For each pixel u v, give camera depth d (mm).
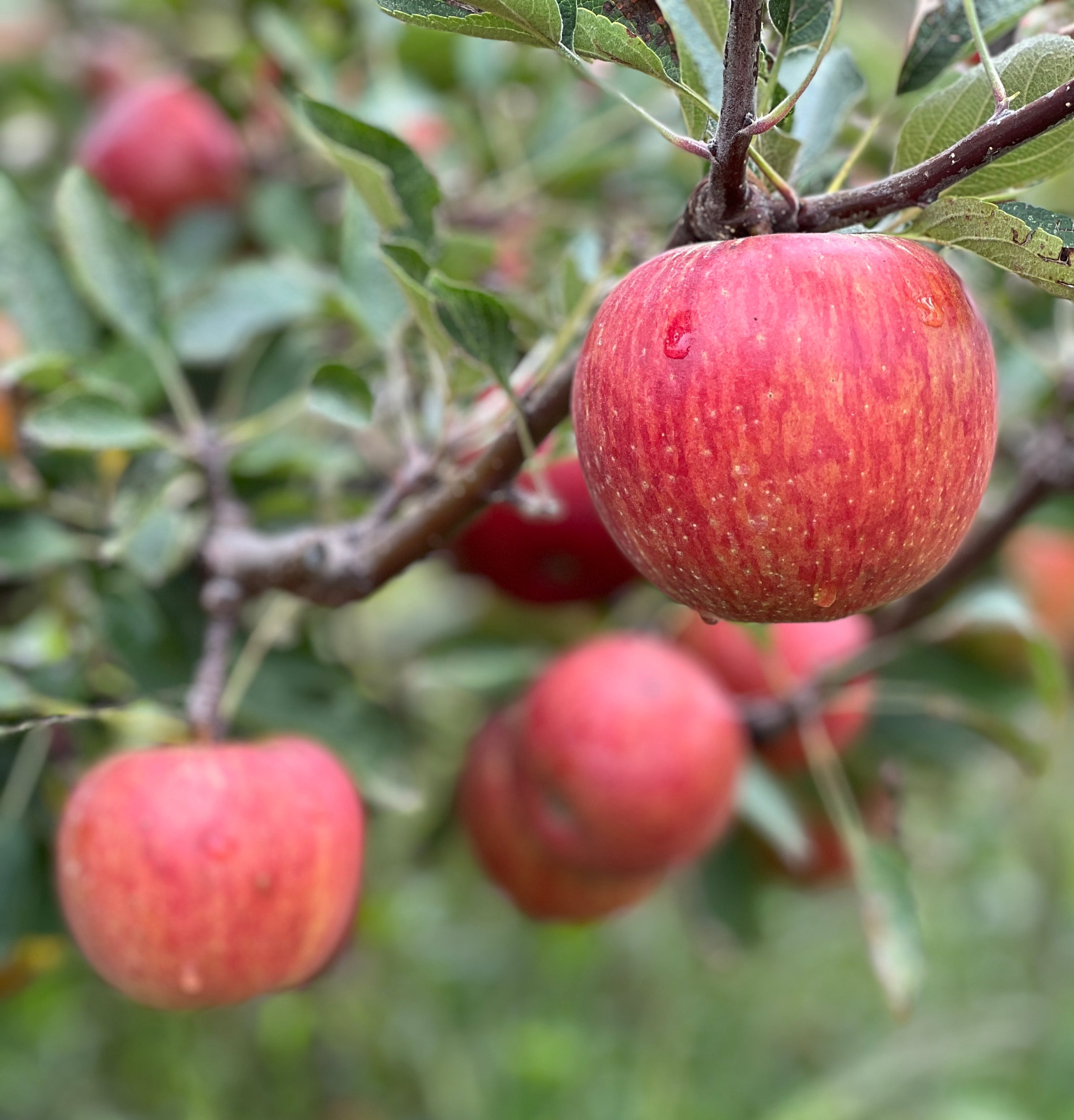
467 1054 1061
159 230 816
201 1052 960
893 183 493
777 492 482
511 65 847
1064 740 1344
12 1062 964
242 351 749
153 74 917
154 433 646
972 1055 1121
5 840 664
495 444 561
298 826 598
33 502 674
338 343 812
